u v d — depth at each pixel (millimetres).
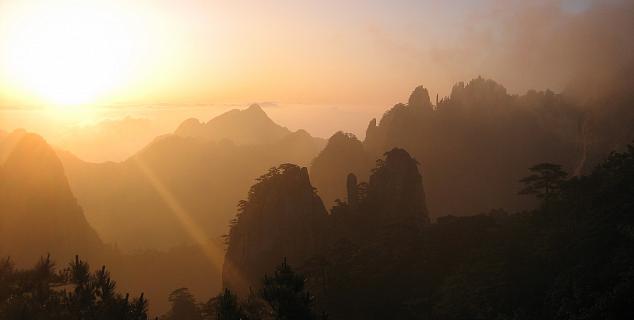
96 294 28094
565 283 54750
